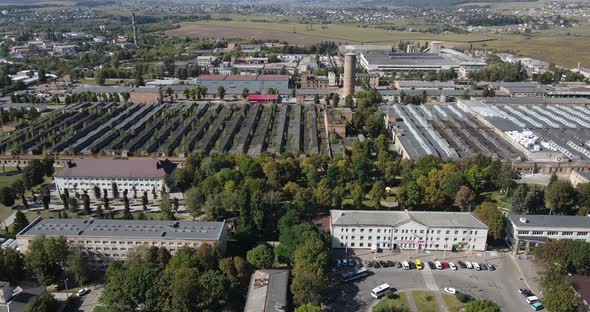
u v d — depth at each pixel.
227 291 157.25
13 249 173.62
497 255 197.12
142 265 164.38
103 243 181.38
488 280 179.88
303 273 158.50
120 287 151.88
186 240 179.50
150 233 183.25
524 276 182.38
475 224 197.38
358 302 165.88
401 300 167.00
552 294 154.00
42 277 166.25
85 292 169.88
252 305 148.12
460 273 184.25
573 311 150.00
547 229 194.38
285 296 152.62
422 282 178.38
